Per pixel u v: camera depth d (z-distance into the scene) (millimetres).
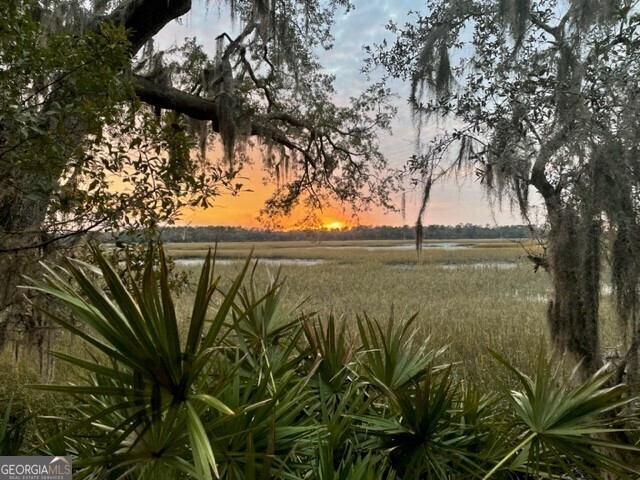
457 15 2742
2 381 3227
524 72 2455
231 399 1561
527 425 1845
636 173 2086
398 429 1921
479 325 7195
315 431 1721
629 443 2250
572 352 2549
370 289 13141
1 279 2668
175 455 1245
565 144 2230
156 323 1189
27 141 2006
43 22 3184
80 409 1818
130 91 2461
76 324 3131
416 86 3111
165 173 2820
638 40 2096
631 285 2180
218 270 11586
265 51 5980
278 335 2475
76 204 2449
